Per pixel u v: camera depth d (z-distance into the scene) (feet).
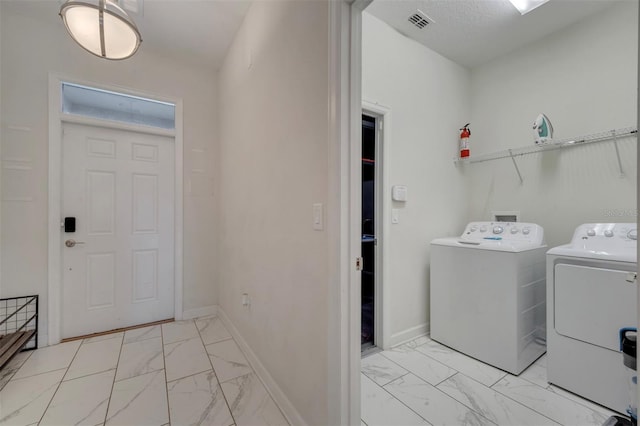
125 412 4.98
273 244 5.65
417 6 6.81
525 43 8.18
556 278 5.63
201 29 7.81
